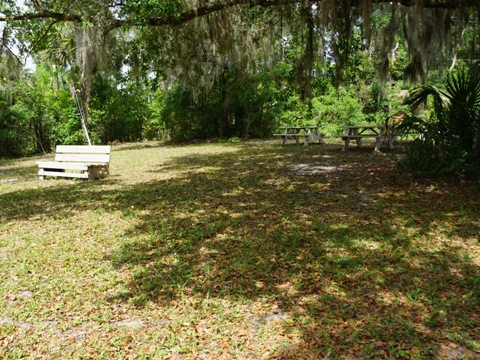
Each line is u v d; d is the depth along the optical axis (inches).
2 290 154.5
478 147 295.1
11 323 131.3
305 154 503.8
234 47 515.2
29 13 364.2
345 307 133.7
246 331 122.3
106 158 400.2
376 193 279.0
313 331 120.3
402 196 267.6
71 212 270.8
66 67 673.6
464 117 296.8
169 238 209.0
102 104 930.7
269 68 713.6
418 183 295.1
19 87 813.2
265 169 405.7
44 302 144.2
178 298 144.7
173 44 474.9
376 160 416.8
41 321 132.2
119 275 165.8
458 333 116.3
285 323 125.3
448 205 241.8
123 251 191.5
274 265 169.2
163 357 111.0
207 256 183.2
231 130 913.5
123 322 130.7
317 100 799.1
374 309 131.4
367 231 205.9
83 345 118.0
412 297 138.2
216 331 123.0
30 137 872.9
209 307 137.3
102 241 208.7
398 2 353.7
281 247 188.4
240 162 472.4
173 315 133.3
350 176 340.5
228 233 213.3
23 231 230.8
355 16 384.8
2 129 823.7
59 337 122.9
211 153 596.1
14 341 121.0
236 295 144.6
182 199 293.7
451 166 290.7
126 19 361.7
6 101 810.2
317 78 790.5
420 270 159.8
